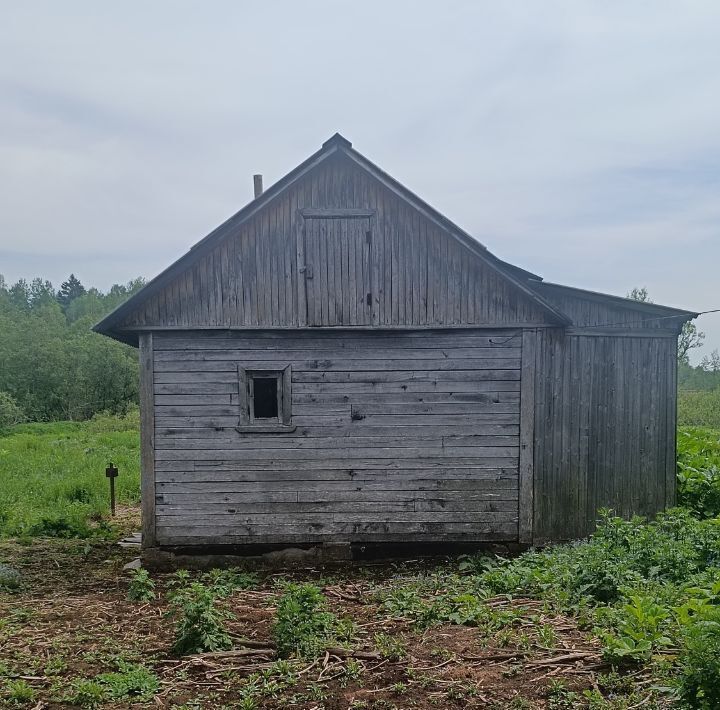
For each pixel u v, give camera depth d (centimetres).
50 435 3466
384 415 1039
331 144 999
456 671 583
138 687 575
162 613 795
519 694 536
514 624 694
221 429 1032
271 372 1036
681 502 1152
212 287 1020
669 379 1076
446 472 1041
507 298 1034
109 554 1154
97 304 10350
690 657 451
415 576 962
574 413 1053
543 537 1048
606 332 1059
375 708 526
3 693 561
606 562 780
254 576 973
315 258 1024
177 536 1031
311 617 690
